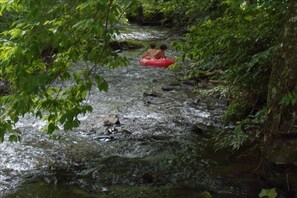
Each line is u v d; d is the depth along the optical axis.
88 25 2.86
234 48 5.64
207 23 5.50
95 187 4.55
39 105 3.67
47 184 4.60
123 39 14.40
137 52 12.96
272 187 4.14
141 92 8.66
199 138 6.09
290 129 3.91
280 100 3.94
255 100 6.23
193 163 5.20
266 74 5.66
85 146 5.76
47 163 5.17
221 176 4.79
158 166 5.13
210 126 6.62
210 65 5.96
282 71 3.95
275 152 4.03
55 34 3.00
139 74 10.23
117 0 3.43
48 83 3.47
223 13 5.44
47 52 3.80
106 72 10.33
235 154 5.37
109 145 5.83
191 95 8.42
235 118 6.58
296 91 3.80
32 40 2.98
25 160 5.22
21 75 3.21
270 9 5.28
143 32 16.89
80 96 3.73
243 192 4.38
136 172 4.95
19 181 4.66
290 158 3.90
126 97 8.27
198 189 4.50
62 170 4.98
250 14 5.42
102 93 8.48
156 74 10.23
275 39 5.27
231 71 5.52
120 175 4.86
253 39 5.41
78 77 3.64
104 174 4.89
